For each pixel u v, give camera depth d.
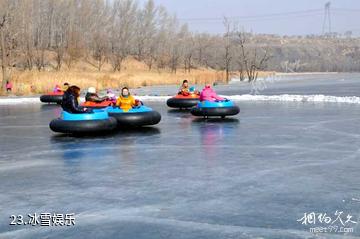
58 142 12.03
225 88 39.88
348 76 71.94
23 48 50.12
